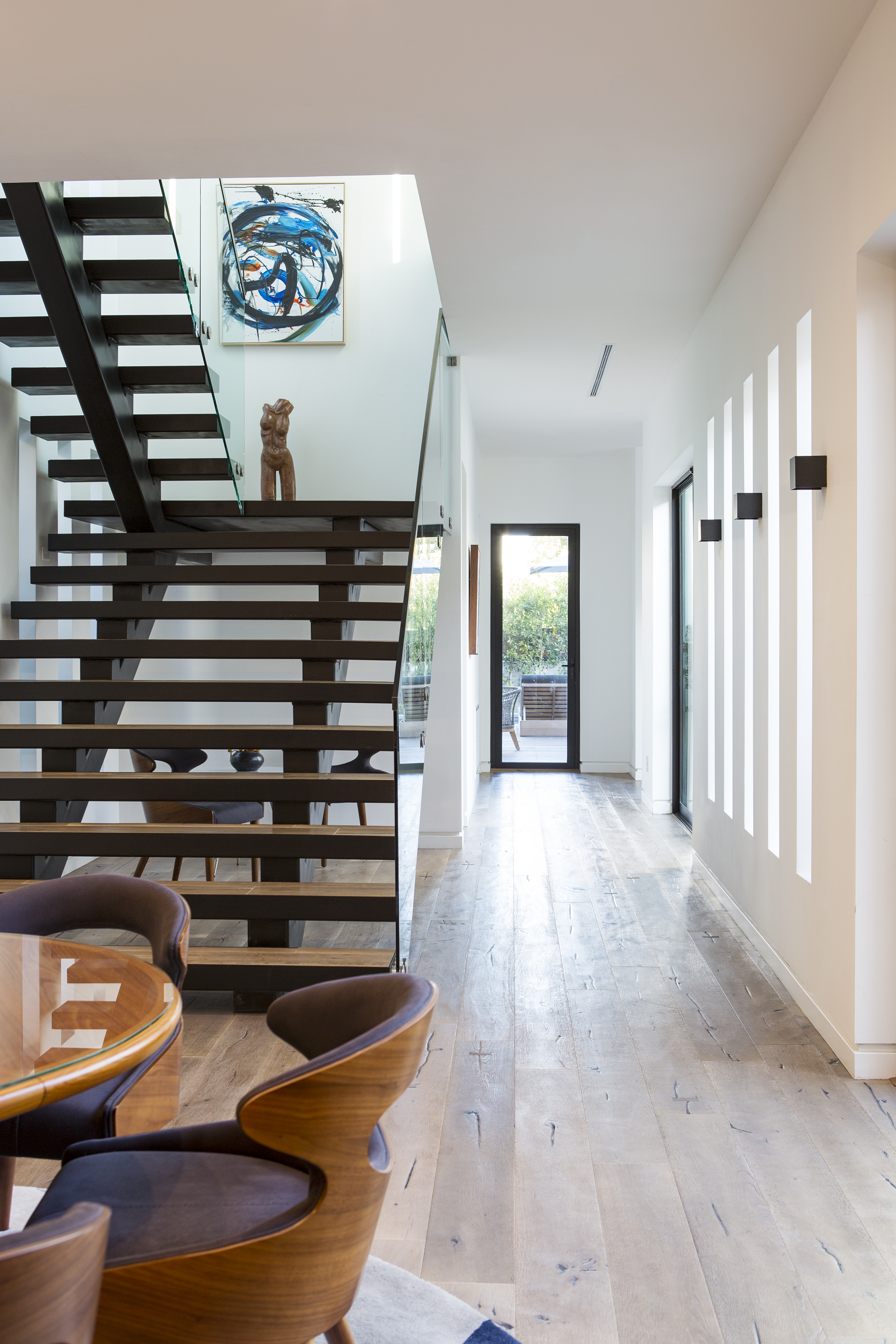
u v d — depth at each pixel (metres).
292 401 6.96
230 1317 1.25
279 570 4.56
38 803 3.86
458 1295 1.94
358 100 3.12
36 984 1.69
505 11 2.63
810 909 3.42
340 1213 1.30
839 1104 2.78
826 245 3.16
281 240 6.96
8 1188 1.95
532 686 10.25
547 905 4.96
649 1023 3.40
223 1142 1.61
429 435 4.80
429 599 4.81
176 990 1.66
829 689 3.17
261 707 6.41
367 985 1.60
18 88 3.00
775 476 3.92
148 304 6.53
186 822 4.68
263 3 2.57
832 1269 2.03
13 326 4.57
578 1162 2.48
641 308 5.34
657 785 7.69
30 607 4.61
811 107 3.21
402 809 3.71
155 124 3.24
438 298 6.90
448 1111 2.76
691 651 6.74
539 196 3.91
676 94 3.12
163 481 6.51
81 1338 0.97
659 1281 1.99
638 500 9.27
